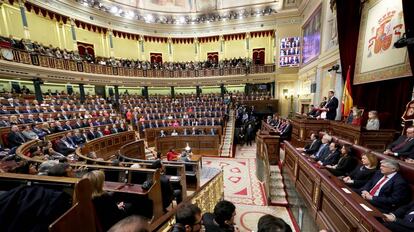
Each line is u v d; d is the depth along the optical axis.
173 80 18.38
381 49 5.89
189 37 19.11
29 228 1.52
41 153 5.53
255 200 5.74
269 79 17.36
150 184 3.68
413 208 2.38
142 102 15.88
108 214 2.20
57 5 13.14
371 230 2.04
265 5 16.77
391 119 5.58
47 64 11.59
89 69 14.03
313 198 3.71
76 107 11.59
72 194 1.98
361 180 3.41
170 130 11.16
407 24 4.43
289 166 5.67
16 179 2.19
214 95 18.70
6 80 12.25
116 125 10.50
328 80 9.68
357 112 5.81
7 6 12.05
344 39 7.42
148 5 17.42
